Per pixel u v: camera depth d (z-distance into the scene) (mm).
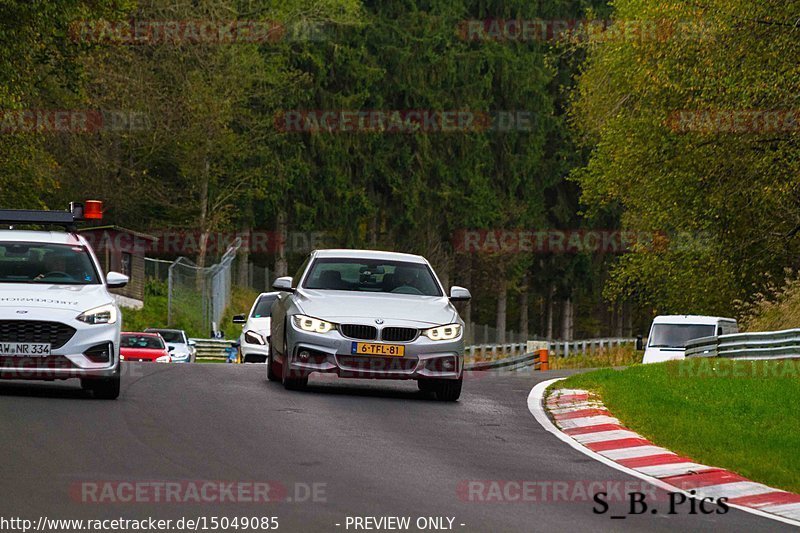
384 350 43469
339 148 164000
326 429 35406
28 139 97938
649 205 100625
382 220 180875
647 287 105375
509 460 31797
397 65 170250
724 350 68500
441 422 38469
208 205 162875
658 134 96188
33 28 89062
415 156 170625
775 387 47656
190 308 139750
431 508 24859
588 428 38719
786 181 88500
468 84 175375
